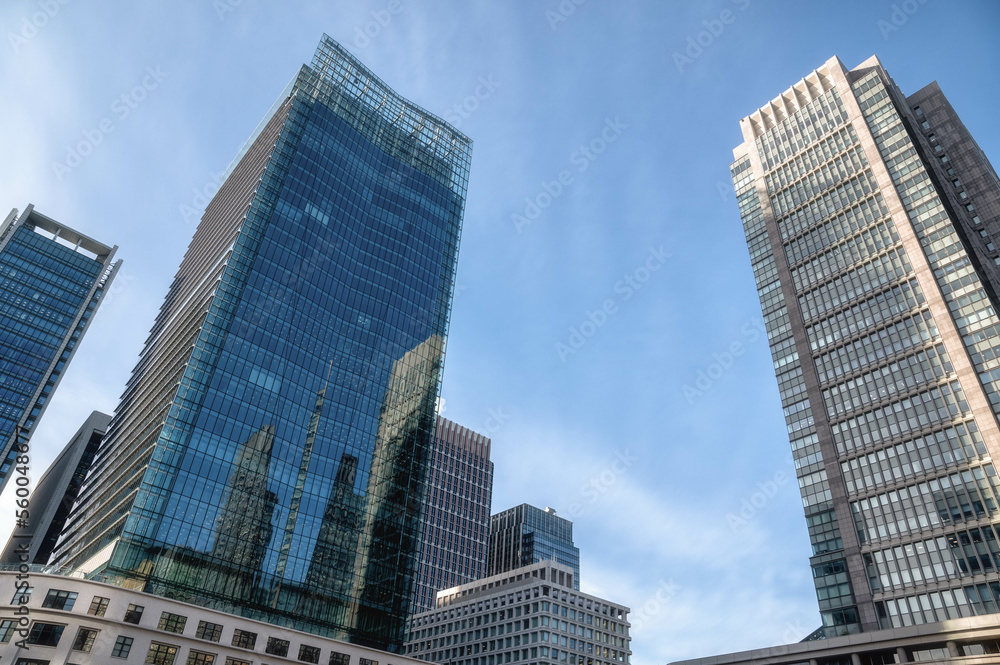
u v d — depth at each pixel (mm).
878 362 102625
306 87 141750
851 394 104000
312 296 118625
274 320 110812
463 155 170375
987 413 86438
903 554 86875
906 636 72375
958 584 79875
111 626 71125
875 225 113562
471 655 145625
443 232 152875
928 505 87438
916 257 104375
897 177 114312
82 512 131375
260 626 82875
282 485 99000
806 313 117375
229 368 101688
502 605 147000
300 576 94375
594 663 139000
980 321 93312
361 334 122750
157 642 73625
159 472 88125
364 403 116438
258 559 91375
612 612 150750
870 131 122500
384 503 110438
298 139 133500
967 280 97250
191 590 83562
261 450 99000
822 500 99812
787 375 115312
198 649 76188
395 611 102562
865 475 96312
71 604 70500
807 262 122062
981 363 90562
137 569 80875
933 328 97875
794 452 107750
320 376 112438
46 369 194000
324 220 128500
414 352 130500
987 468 83688
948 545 83062
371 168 145125
